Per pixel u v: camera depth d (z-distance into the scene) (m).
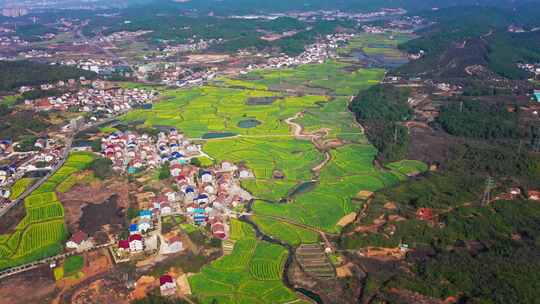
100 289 137.62
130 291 137.25
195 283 142.50
